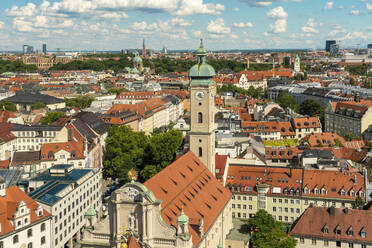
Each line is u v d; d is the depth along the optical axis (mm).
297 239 115188
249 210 145000
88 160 183750
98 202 152250
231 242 118812
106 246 92188
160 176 101875
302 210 140500
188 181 111062
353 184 139125
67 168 140750
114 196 89875
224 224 119062
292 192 141125
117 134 194750
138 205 87938
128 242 86938
